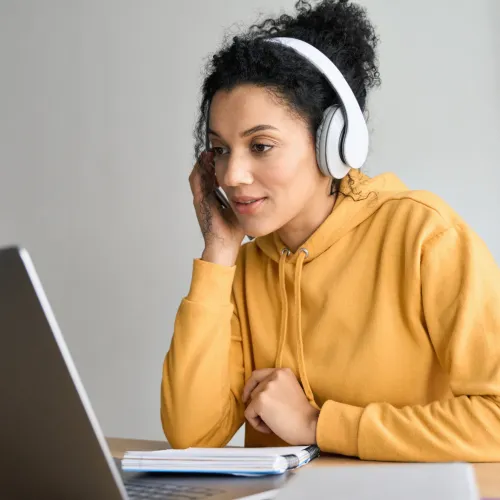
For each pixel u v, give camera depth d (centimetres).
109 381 242
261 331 136
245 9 231
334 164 119
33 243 255
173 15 241
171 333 235
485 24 209
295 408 116
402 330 121
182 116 238
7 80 263
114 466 64
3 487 68
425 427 103
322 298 128
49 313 59
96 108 250
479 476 89
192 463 94
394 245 123
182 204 236
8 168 261
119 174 245
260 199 119
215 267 131
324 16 127
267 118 114
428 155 212
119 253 244
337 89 117
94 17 253
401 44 216
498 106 206
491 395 103
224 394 131
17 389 63
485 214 206
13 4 263
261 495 80
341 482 57
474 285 111
